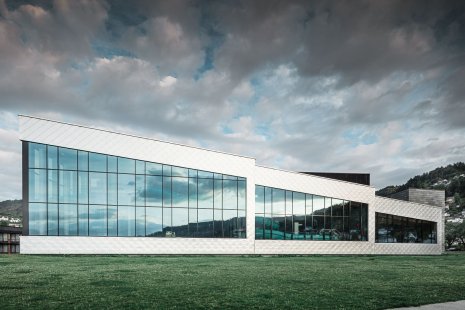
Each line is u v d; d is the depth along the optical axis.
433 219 46.72
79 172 31.80
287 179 39.62
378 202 44.00
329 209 41.06
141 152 33.81
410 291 13.20
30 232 30.12
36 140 30.91
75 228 31.20
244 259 30.11
